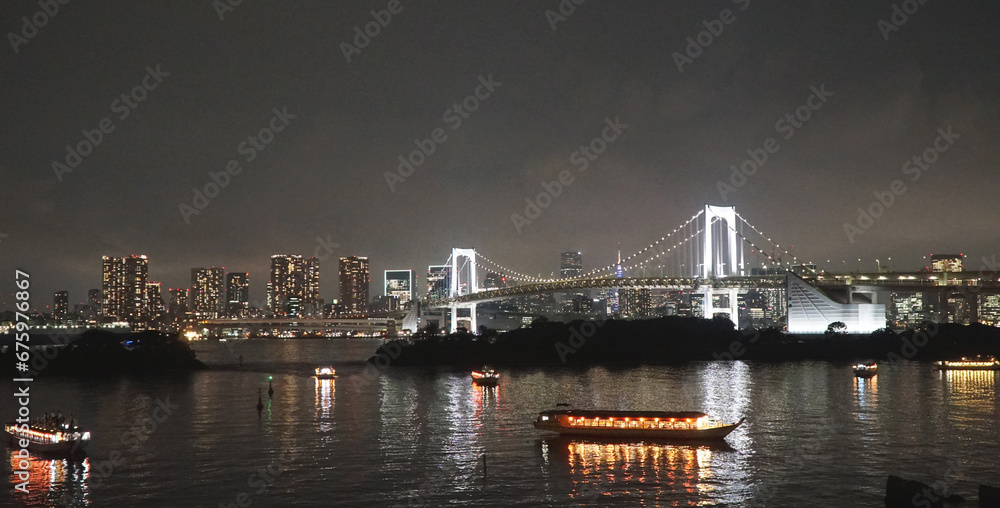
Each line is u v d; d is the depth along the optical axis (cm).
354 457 8138
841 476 7169
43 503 6669
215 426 10162
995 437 8825
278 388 15175
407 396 13450
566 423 9162
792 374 16962
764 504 6375
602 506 6369
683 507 6322
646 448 8425
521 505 6419
